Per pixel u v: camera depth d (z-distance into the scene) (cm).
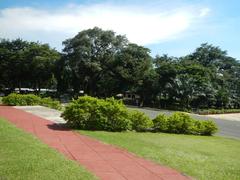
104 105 1753
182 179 852
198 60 7794
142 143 1369
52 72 6450
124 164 972
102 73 6203
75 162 924
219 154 1300
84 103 1738
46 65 6347
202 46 7938
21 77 6975
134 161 1017
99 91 6438
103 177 820
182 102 5472
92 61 6006
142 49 6075
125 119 1778
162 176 869
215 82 6156
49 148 1074
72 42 5997
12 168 793
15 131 1346
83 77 6188
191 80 5350
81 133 1540
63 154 1023
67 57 6072
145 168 940
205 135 2009
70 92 6769
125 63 5966
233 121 3681
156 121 1945
